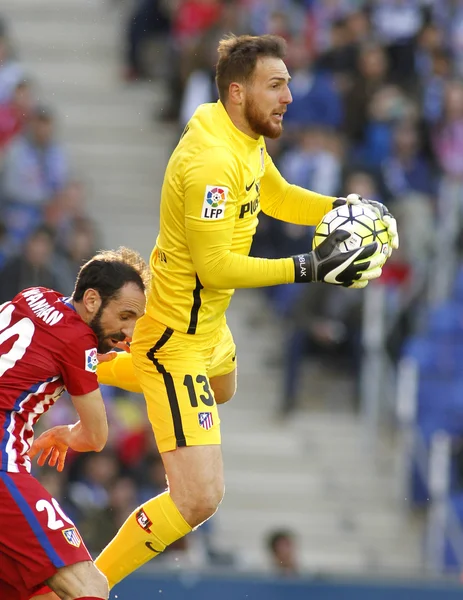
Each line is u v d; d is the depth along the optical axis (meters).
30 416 19.78
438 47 52.31
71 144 51.69
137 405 41.19
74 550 19.50
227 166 20.09
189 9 53.09
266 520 41.38
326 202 22.34
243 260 20.28
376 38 51.75
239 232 20.88
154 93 53.81
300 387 44.44
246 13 52.25
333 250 20.27
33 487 19.52
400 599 32.16
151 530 21.02
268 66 20.25
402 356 43.16
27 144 46.84
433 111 49.97
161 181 50.97
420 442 41.59
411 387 41.78
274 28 50.75
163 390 21.20
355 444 43.28
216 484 20.95
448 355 41.97
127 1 56.16
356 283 20.48
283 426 43.59
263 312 46.88
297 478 42.50
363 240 20.31
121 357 22.36
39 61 54.44
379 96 49.25
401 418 41.94
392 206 45.06
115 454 38.91
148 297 21.33
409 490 41.94
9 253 42.50
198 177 20.03
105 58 54.97
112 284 19.88
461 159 48.31
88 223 45.28
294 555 37.38
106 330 20.14
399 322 43.34
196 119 20.50
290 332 43.84
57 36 55.41
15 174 45.72
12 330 19.83
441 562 39.56
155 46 54.09
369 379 43.28
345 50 50.34
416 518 41.69
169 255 20.91
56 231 43.44
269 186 22.47
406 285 43.81
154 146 52.03
